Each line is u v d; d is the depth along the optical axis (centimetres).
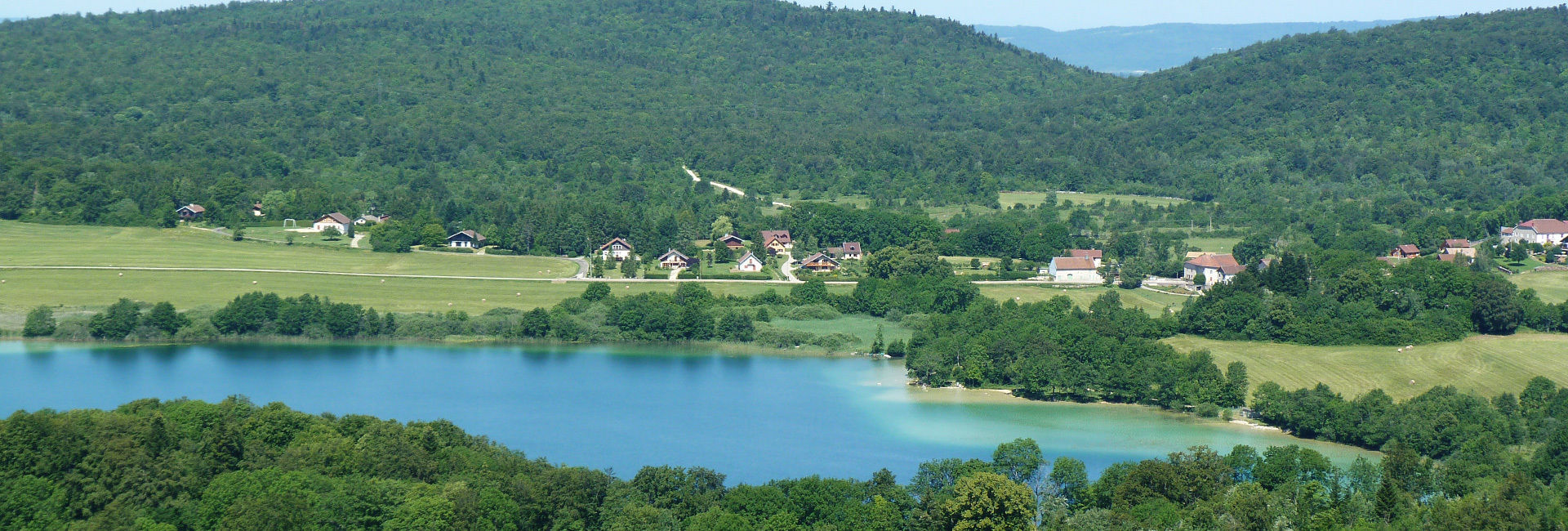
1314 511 13738
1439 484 14975
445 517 12419
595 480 13738
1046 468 15275
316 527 12175
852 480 14212
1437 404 18200
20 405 19450
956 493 13288
